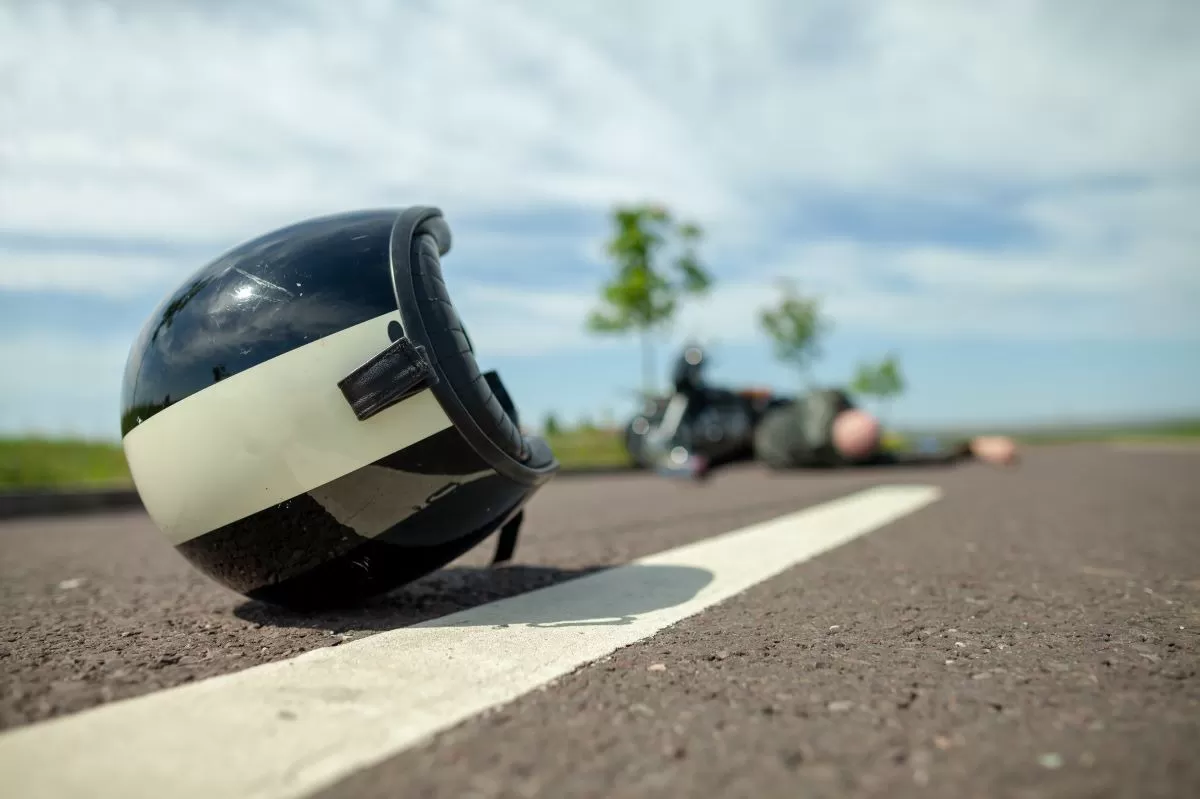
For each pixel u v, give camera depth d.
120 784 0.25
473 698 0.32
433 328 0.44
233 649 0.41
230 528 0.44
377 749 0.27
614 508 1.19
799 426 2.12
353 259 0.44
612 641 0.41
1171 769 0.26
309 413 0.41
